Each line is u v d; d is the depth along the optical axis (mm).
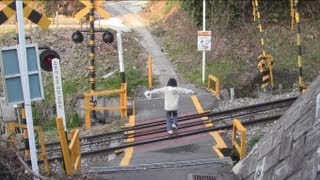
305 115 6691
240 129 9328
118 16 28609
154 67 19547
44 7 30297
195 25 21484
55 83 8531
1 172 6945
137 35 24062
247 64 18000
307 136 6215
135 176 8188
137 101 15258
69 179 8031
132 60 20297
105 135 12672
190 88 16766
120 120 14258
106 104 15695
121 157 10617
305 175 5797
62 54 20844
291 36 19672
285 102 13672
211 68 18297
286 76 16906
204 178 7938
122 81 14758
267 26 20375
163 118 13672
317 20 20578
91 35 14852
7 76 6945
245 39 19719
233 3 20281
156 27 25422
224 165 8578
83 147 12266
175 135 11906
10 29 23922
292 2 20000
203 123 12781
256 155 7645
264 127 12148
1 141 7758
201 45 16891
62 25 25375
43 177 7215
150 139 11961
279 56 18422
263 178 6871
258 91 16312
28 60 7047
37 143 11695
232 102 14930
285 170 6352
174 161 9359
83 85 18359
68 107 17062
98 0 14750
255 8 19188
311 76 16766
